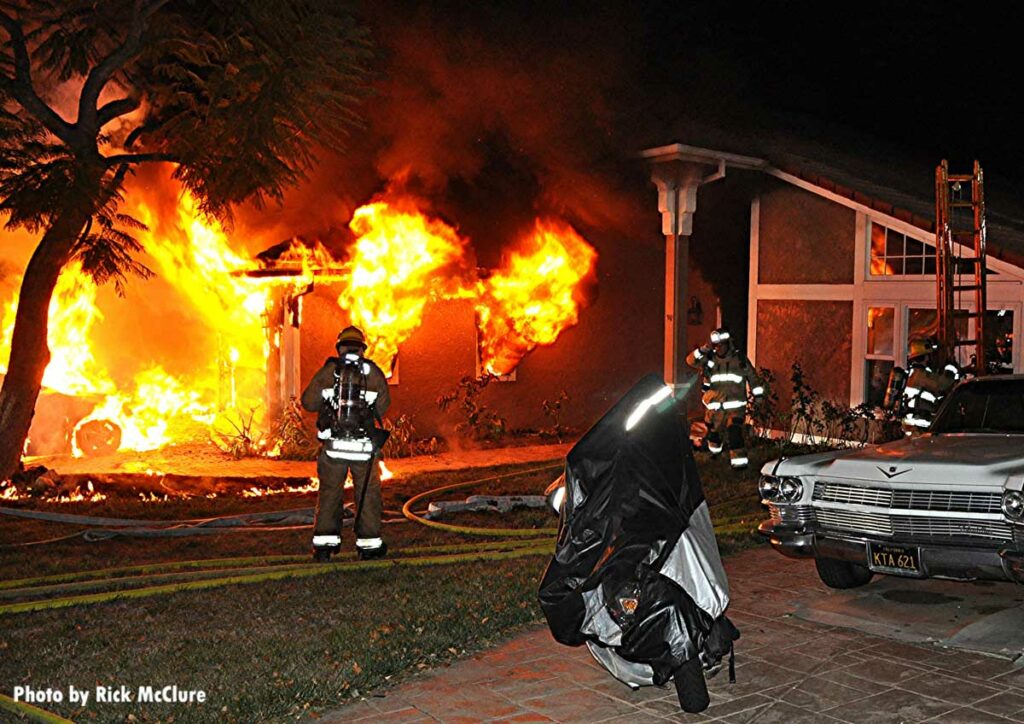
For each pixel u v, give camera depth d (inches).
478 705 182.7
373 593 253.6
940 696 181.6
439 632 217.8
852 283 531.8
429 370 573.9
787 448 514.6
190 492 440.5
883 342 518.9
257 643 212.2
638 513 168.6
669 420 179.3
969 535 216.8
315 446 544.7
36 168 424.8
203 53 441.7
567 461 175.5
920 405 364.2
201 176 443.5
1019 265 441.4
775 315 576.1
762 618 233.0
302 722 176.1
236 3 429.7
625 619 165.6
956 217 516.7
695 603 168.1
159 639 218.4
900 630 220.4
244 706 178.2
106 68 431.8
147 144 496.4
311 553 310.0
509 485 434.6
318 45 444.1
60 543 335.3
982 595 251.1
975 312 446.3
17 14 436.5
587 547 168.7
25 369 441.4
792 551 244.1
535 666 202.7
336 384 299.6
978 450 236.2
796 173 550.6
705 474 442.9
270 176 440.1
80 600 249.6
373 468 303.3
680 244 559.5
